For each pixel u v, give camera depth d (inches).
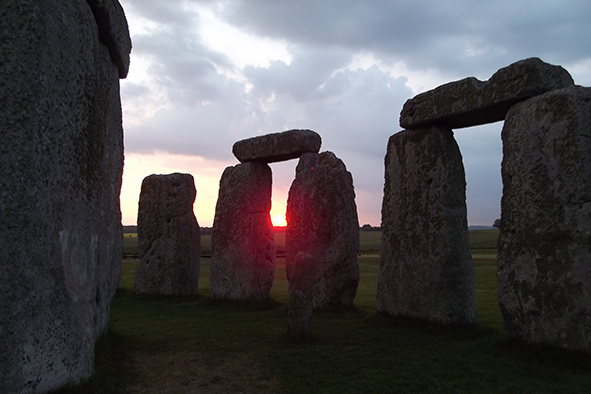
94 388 148.1
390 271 302.2
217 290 410.3
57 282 138.2
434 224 276.2
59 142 141.3
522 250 224.4
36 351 130.0
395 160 307.9
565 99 211.0
